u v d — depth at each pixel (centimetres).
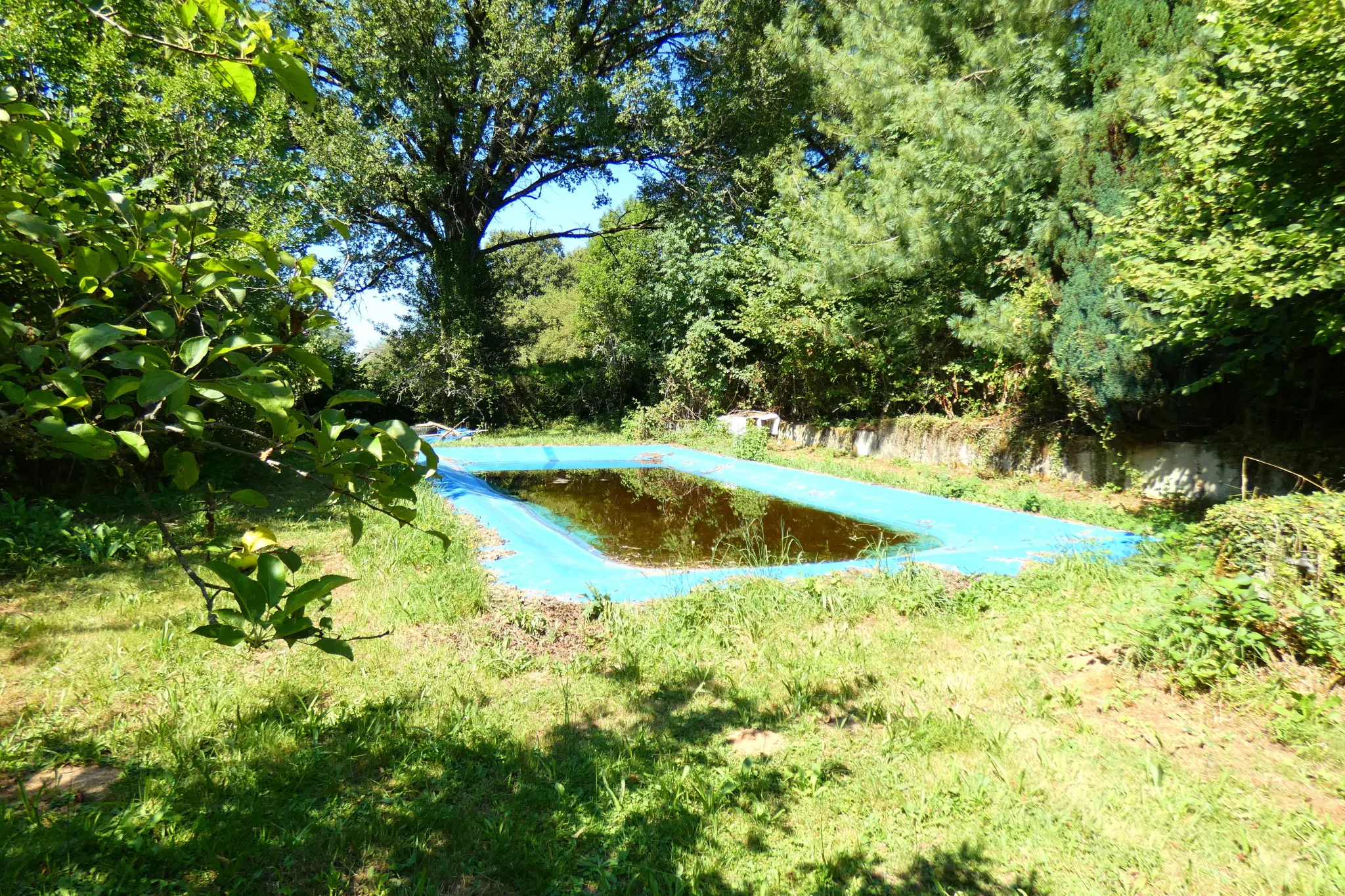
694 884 236
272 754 304
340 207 1459
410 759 305
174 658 402
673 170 1970
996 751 316
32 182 137
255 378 111
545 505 998
